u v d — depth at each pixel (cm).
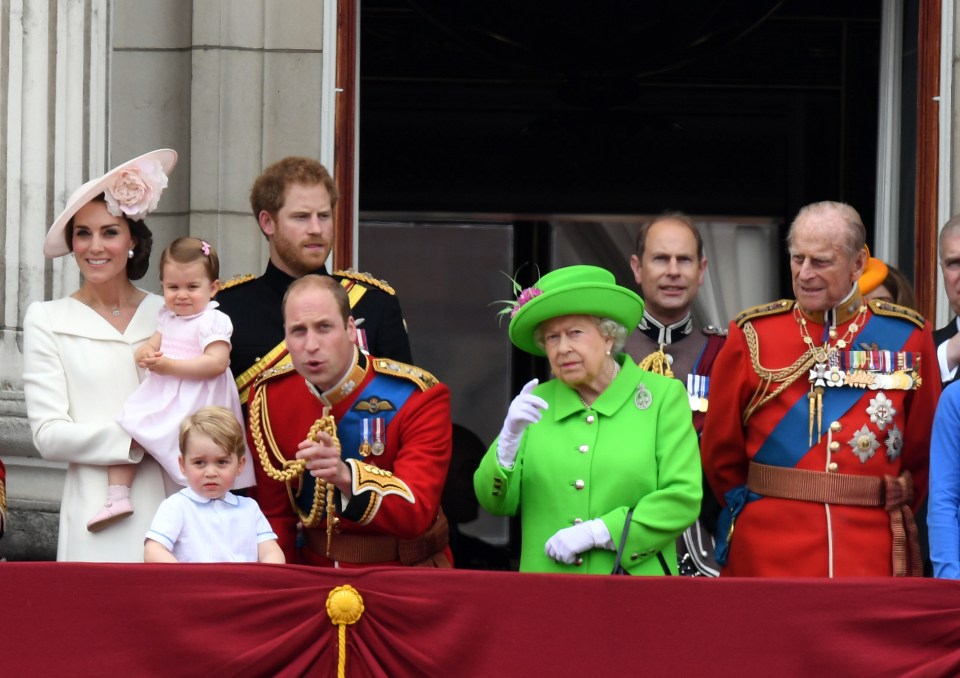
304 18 2977
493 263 4775
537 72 4762
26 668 1995
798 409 2236
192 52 2984
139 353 2227
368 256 4756
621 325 2202
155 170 2280
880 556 2197
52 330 2250
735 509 2269
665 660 1997
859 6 4666
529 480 2205
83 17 2889
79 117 2875
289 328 2155
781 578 2006
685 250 2552
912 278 2989
